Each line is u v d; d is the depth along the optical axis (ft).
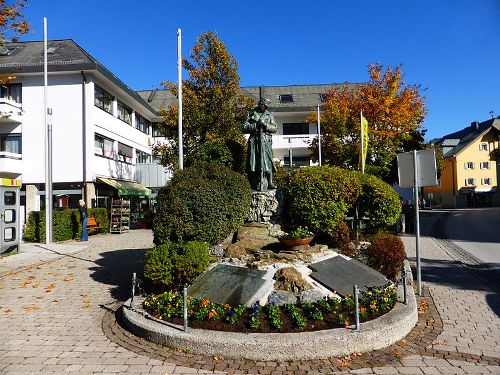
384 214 31.19
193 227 23.97
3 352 16.31
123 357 15.64
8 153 63.31
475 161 171.01
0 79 45.27
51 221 50.06
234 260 22.67
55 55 70.03
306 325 16.47
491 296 24.66
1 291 26.45
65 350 16.44
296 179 29.40
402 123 74.64
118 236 60.95
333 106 78.02
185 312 16.42
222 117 56.44
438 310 21.70
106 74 68.49
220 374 14.17
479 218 96.17
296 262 21.67
